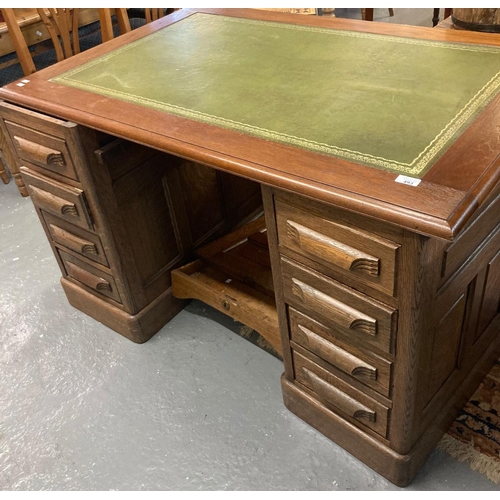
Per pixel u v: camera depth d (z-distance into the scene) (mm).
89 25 3115
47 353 1979
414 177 1006
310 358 1464
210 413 1702
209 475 1540
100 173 1585
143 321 1924
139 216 1778
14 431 1723
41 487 1563
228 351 1897
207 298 1864
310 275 1255
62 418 1745
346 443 1533
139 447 1634
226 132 1239
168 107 1381
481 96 1236
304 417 1632
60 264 2039
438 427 1488
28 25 2711
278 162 1110
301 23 1799
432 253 1038
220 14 1961
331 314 1258
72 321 2098
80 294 2045
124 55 1728
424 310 1119
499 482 1443
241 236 2043
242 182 2268
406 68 1413
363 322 1200
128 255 1787
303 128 1214
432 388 1378
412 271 1033
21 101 1543
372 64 1460
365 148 1112
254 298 1764
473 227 1168
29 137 1625
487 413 1603
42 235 2580
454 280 1204
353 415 1439
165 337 1980
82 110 1418
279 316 1442
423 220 911
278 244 1273
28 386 1863
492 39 1502
